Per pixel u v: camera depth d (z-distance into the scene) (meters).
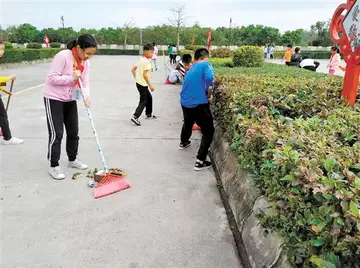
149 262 2.33
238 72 7.43
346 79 3.61
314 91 4.02
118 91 9.46
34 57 20.22
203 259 2.38
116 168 3.88
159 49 38.28
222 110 4.21
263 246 2.19
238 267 2.30
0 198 3.15
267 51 33.38
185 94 3.83
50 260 2.33
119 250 2.45
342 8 3.59
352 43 3.43
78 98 3.45
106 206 3.05
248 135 2.58
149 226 2.76
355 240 1.33
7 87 9.73
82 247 2.48
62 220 2.82
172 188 3.43
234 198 2.98
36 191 3.30
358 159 1.88
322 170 1.78
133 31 46.44
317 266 1.53
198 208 3.05
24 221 2.79
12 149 4.44
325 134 2.37
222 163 3.73
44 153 4.31
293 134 2.29
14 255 2.38
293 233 1.76
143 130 5.48
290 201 1.79
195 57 3.94
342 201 1.43
